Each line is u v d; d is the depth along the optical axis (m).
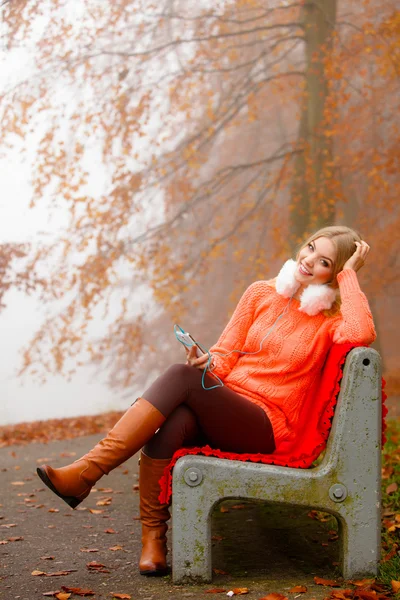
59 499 4.44
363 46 11.18
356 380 2.65
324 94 10.92
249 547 3.16
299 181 11.49
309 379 2.91
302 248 3.04
